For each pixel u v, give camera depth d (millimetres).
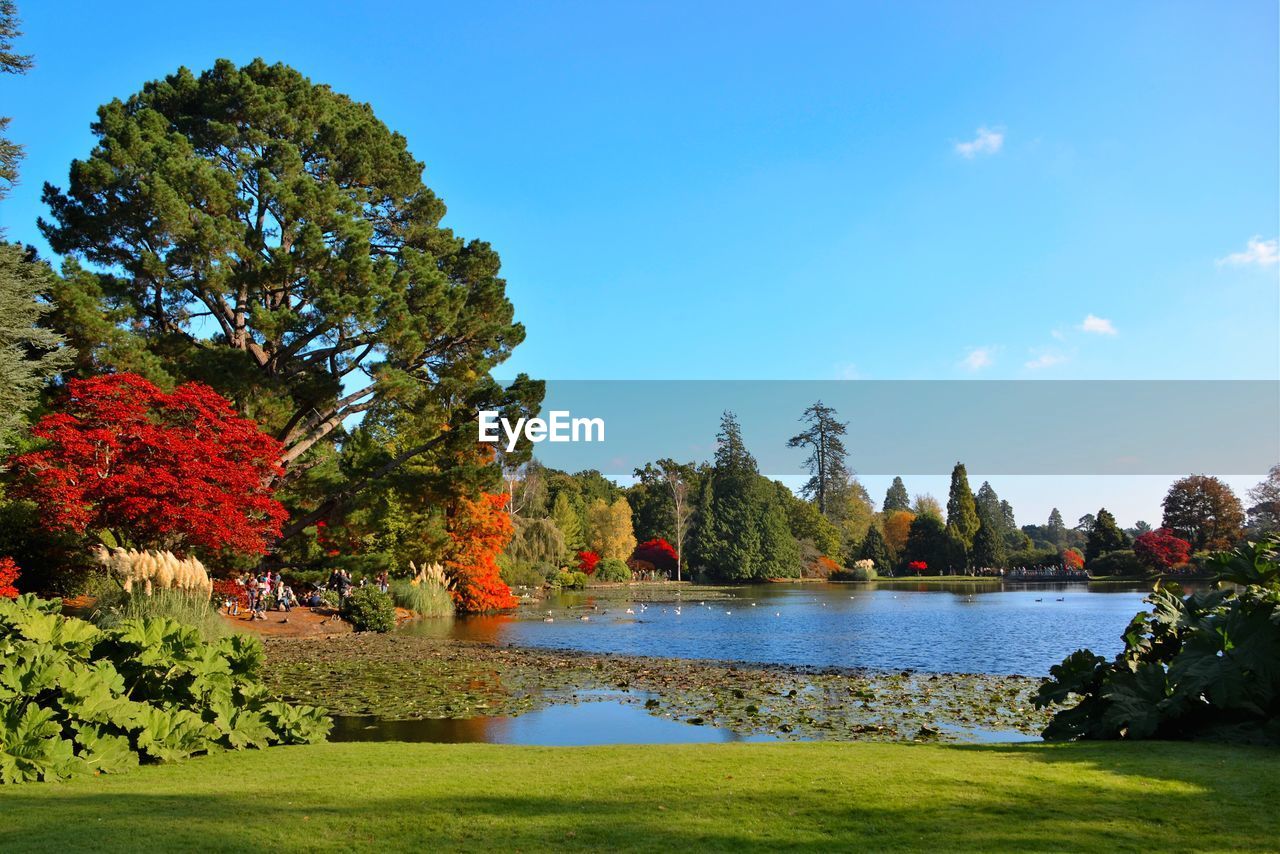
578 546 70750
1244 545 8312
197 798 5363
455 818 4789
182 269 27031
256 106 28922
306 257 26953
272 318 25953
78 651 7262
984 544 89500
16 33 19375
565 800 5191
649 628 28531
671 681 14305
